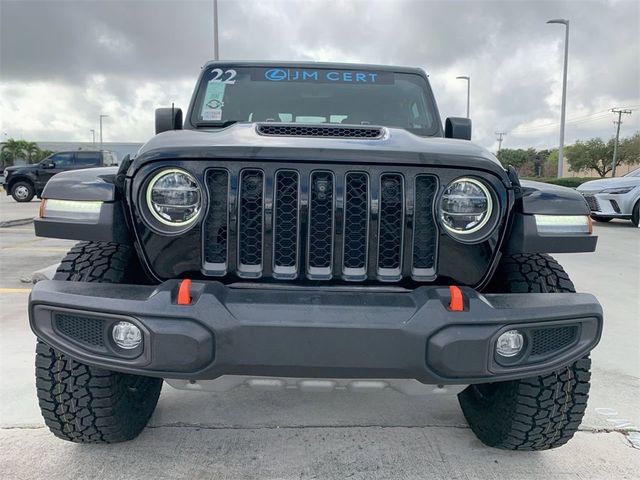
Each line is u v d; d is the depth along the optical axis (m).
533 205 2.15
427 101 3.57
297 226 2.04
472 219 2.09
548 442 2.44
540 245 2.14
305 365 1.86
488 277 2.17
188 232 2.04
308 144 2.05
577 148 68.31
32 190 20.00
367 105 3.48
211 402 3.18
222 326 1.84
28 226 11.93
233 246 2.04
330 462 2.54
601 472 2.47
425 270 2.10
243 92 3.47
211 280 2.07
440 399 3.28
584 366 2.29
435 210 2.06
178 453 2.58
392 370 1.88
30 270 6.77
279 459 2.56
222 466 2.48
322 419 2.98
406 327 1.85
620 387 3.38
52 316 1.96
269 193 2.03
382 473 2.45
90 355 1.94
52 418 2.34
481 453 2.63
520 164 71.00
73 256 2.29
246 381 2.14
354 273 2.07
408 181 2.04
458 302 1.89
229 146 2.01
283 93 3.47
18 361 3.66
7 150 62.03
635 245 9.34
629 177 12.22
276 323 1.84
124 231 2.13
